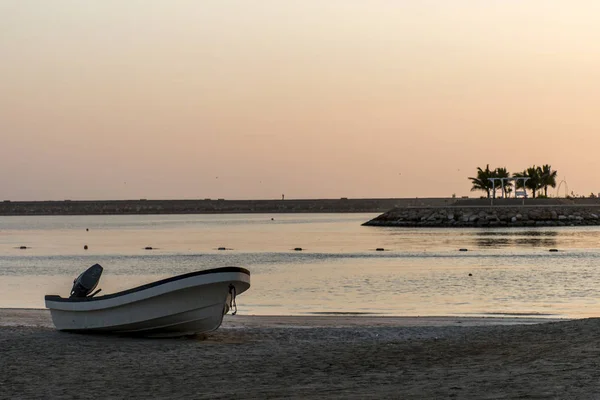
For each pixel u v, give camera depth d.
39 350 24.72
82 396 17.48
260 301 47.06
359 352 23.28
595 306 43.75
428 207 187.62
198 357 22.97
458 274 64.75
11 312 38.62
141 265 79.25
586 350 20.36
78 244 123.12
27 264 81.88
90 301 28.34
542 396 14.98
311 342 27.17
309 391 17.14
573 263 75.50
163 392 17.75
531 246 103.81
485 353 21.97
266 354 23.38
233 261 82.62
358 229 174.62
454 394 15.77
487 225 174.62
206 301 26.92
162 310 27.22
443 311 41.91
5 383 19.12
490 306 44.12
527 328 27.08
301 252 96.94
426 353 22.61
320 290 53.31
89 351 24.59
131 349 25.12
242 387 18.14
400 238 130.25
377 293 51.28
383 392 16.52
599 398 14.52
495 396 15.30
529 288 53.72
